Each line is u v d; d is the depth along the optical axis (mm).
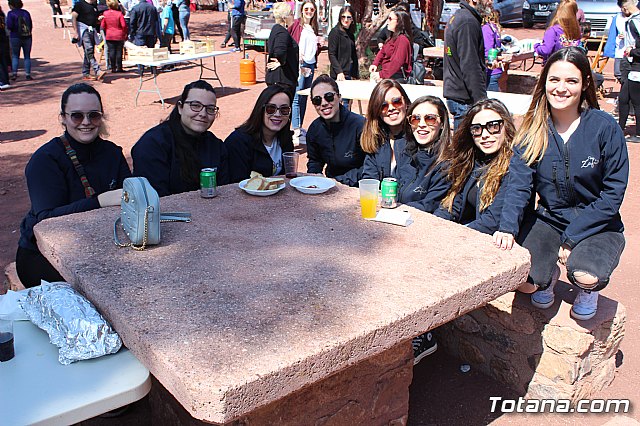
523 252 2719
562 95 2812
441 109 3742
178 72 14102
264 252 2650
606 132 2814
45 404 1964
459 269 2506
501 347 3379
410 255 2641
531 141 2961
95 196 3365
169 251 2658
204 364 1828
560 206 3086
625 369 3447
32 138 8852
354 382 2604
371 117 4070
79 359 2189
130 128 9305
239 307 2170
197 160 3779
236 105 10586
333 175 4789
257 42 15469
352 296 2258
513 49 9664
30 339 2357
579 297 3070
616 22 10094
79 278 2408
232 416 1758
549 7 18109
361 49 11500
